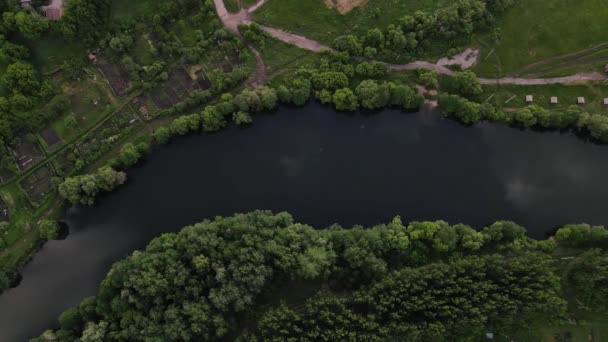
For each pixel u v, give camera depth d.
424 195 157.88
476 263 134.25
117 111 164.00
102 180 153.50
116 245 155.25
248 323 140.25
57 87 165.50
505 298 130.25
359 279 141.12
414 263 145.75
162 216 157.62
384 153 162.50
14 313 149.25
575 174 160.00
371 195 158.00
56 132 162.25
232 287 134.38
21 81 159.38
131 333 131.88
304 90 159.75
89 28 164.25
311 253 138.38
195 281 136.62
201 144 163.50
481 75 166.00
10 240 153.25
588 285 135.38
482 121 162.75
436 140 163.38
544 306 131.88
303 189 158.88
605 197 157.38
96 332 132.62
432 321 130.25
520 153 162.38
